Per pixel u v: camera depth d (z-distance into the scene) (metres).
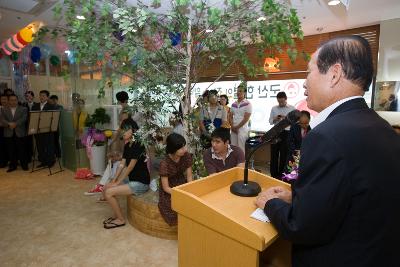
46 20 3.95
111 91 4.75
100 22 2.30
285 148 3.98
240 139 4.70
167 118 2.68
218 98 4.67
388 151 0.70
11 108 4.53
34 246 2.35
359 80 0.76
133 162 2.69
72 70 4.29
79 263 2.13
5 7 3.48
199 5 2.14
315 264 0.75
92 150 4.22
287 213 0.77
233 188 1.27
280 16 2.30
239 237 0.90
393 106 3.97
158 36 2.32
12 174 4.40
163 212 2.36
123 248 2.33
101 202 3.28
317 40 4.60
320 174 0.68
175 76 2.50
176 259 2.19
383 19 3.86
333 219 0.67
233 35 2.39
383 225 0.67
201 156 2.60
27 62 6.05
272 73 5.06
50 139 4.77
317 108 0.86
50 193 3.56
